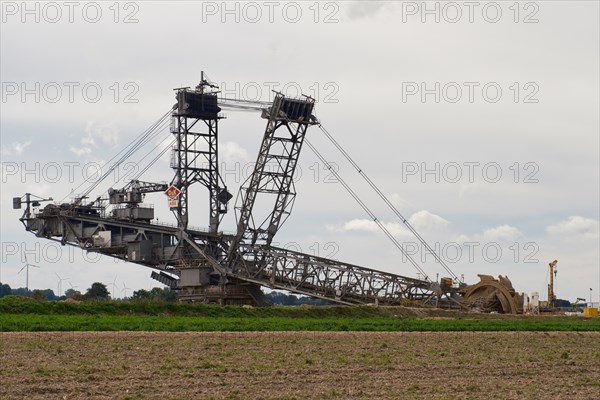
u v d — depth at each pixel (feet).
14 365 493.77
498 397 417.28
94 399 393.29
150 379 450.71
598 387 456.45
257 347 627.05
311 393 416.87
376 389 433.89
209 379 453.99
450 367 524.11
